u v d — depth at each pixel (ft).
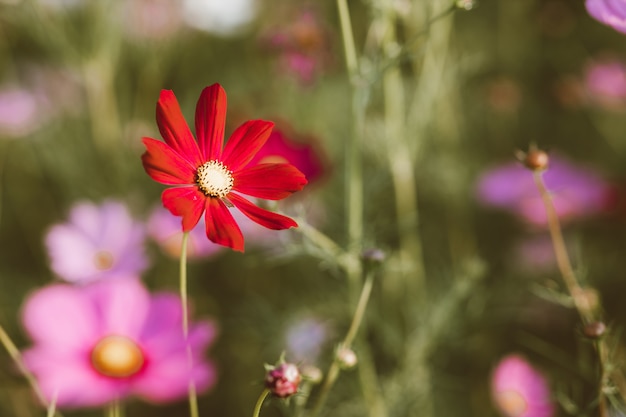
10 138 3.73
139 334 2.21
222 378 3.11
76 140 3.68
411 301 3.00
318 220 2.91
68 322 2.18
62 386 2.09
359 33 3.51
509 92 4.09
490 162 3.94
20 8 3.38
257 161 2.75
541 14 4.57
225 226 1.70
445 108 3.42
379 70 2.27
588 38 4.75
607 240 3.63
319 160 2.86
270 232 2.98
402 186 2.92
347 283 2.87
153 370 2.15
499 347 3.17
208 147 1.75
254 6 4.17
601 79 4.32
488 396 2.98
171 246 2.86
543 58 4.69
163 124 1.71
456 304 2.72
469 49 4.26
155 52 3.89
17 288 3.16
